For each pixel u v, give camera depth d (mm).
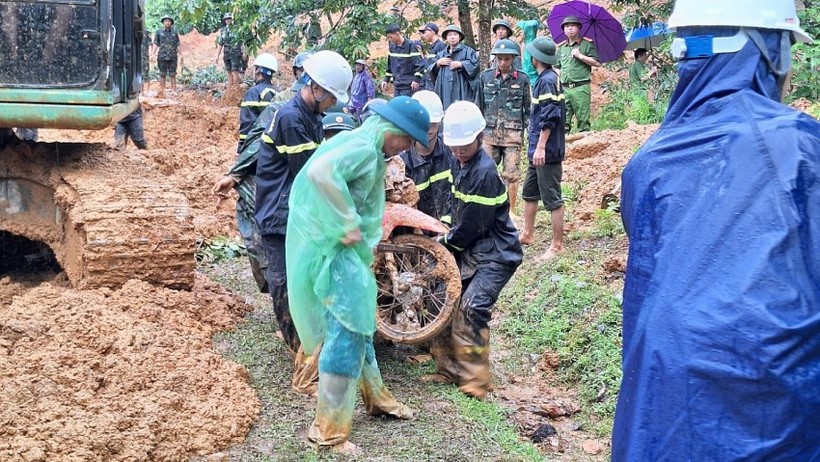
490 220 5688
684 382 1784
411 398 5504
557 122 8391
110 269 6277
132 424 4559
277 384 5512
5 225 7398
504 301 7828
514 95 9805
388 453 4707
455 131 5512
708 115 2043
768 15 2045
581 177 11172
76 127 6582
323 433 4707
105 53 6508
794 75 11359
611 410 5934
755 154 1862
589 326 6957
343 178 4406
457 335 5777
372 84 15031
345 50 14359
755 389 1716
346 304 4527
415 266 5836
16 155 7367
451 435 4988
